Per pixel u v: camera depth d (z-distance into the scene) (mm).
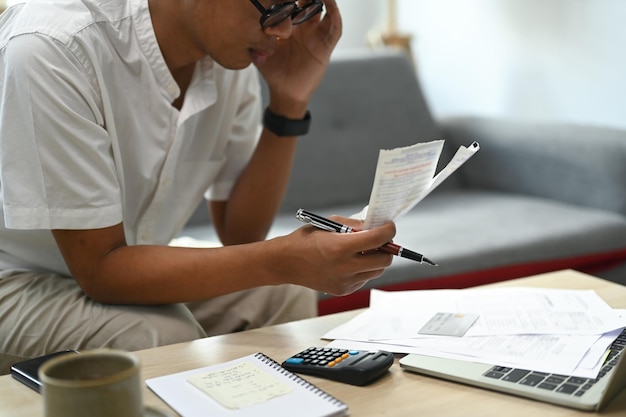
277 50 1454
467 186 2705
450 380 907
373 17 3701
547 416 807
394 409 836
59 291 1261
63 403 660
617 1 2646
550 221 2143
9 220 1144
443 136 2709
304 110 1484
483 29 3219
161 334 1150
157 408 806
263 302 1407
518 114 3121
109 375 711
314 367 933
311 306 1431
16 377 942
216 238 2094
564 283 1303
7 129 1133
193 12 1224
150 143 1308
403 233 2062
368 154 2514
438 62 3500
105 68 1227
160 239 1465
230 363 952
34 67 1119
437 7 3443
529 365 907
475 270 1902
